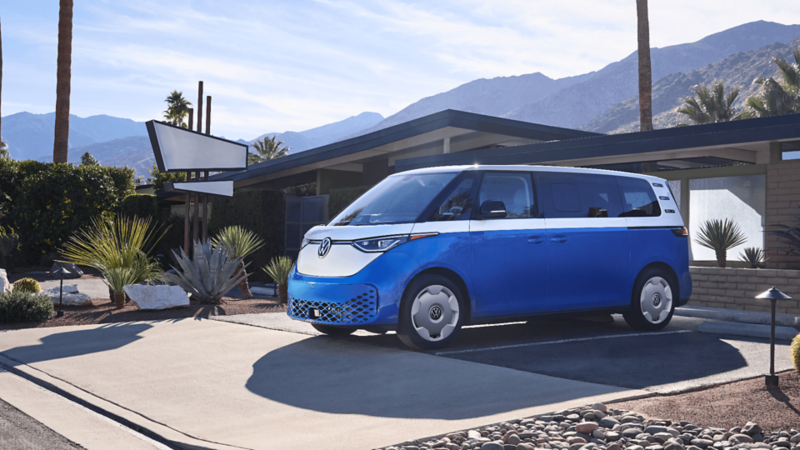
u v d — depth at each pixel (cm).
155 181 3497
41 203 2214
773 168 1161
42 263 2194
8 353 724
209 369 634
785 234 1083
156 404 513
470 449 402
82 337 820
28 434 448
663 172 1338
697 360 666
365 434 430
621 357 682
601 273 818
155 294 1056
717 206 1262
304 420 466
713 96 4038
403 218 736
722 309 1067
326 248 736
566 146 1336
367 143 1900
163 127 1286
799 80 3541
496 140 2016
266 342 774
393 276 699
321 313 724
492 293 748
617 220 841
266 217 1958
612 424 446
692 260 1298
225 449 404
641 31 1959
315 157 2094
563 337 819
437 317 722
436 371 608
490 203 736
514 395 523
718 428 440
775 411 477
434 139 1961
